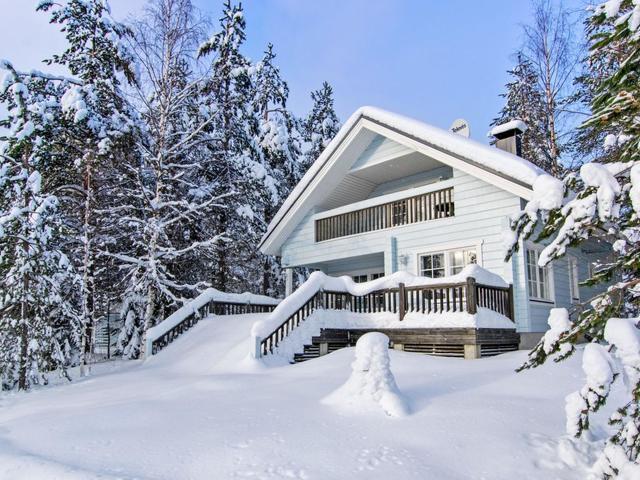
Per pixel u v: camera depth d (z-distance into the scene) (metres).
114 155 16.02
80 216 16.22
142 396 8.06
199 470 4.19
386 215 15.66
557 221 3.59
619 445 3.26
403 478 3.92
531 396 6.51
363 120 15.64
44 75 14.95
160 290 16.64
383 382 6.18
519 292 12.02
